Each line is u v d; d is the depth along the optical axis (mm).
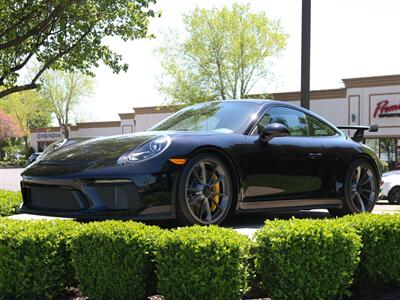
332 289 3141
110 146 4074
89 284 3121
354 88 27516
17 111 59062
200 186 3934
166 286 2922
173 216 3787
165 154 3779
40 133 55344
